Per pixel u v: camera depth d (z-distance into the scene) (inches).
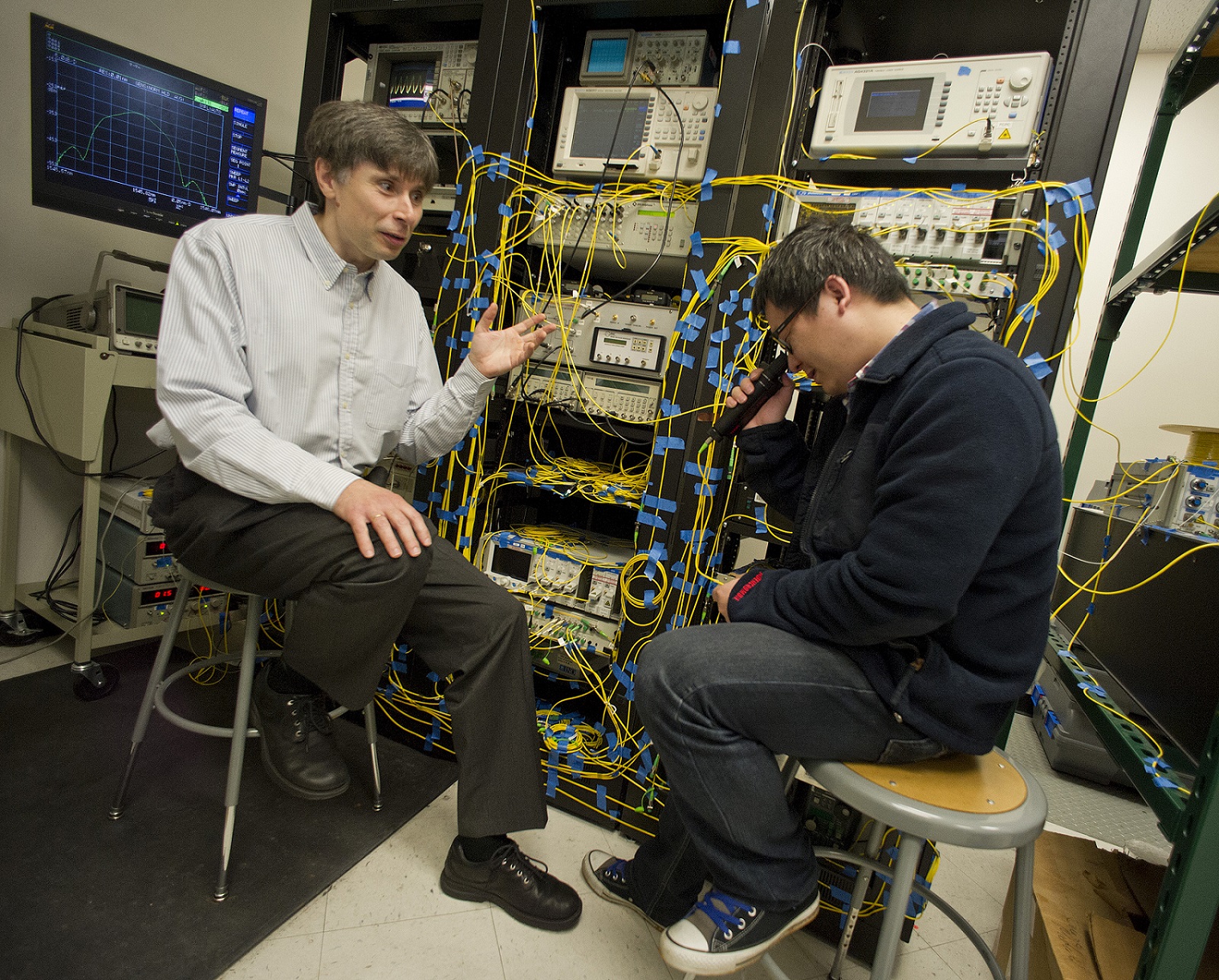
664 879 45.1
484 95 61.7
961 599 33.4
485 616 46.6
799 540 43.6
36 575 78.2
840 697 33.9
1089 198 44.9
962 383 31.1
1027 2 50.0
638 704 38.2
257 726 55.8
